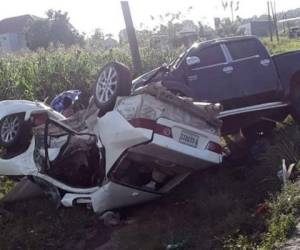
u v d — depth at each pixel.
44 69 11.77
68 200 5.83
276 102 7.61
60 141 6.13
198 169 5.73
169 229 5.05
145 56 14.57
